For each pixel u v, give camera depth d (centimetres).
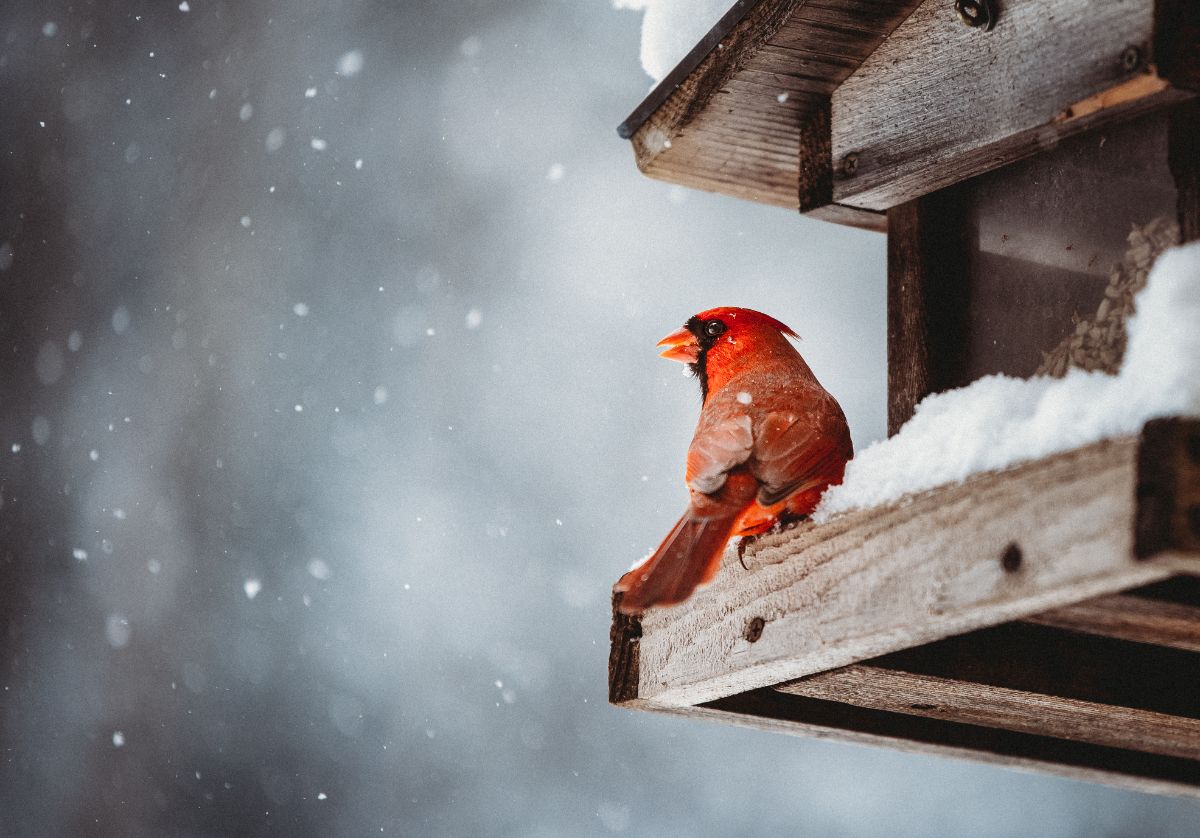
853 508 323
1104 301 341
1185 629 307
